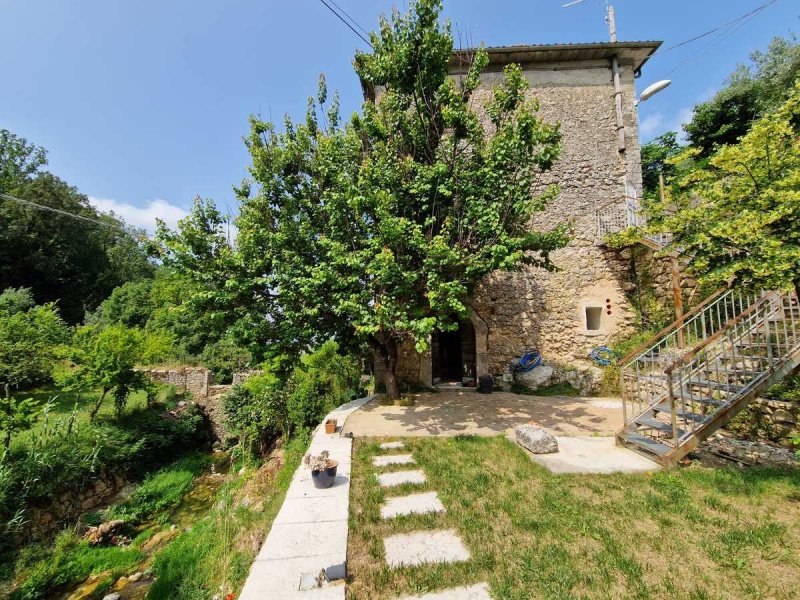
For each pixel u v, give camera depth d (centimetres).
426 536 311
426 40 625
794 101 359
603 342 970
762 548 273
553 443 494
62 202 2438
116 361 988
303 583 250
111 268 2988
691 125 1614
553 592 237
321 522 333
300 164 768
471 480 412
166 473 938
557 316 1009
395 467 462
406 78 676
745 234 349
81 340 1038
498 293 1037
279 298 678
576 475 418
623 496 365
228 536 405
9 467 656
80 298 2578
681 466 433
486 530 313
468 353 1252
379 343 838
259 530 361
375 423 670
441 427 638
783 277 346
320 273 627
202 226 694
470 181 668
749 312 462
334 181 735
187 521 731
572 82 1064
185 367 1567
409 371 1019
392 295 641
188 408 1227
